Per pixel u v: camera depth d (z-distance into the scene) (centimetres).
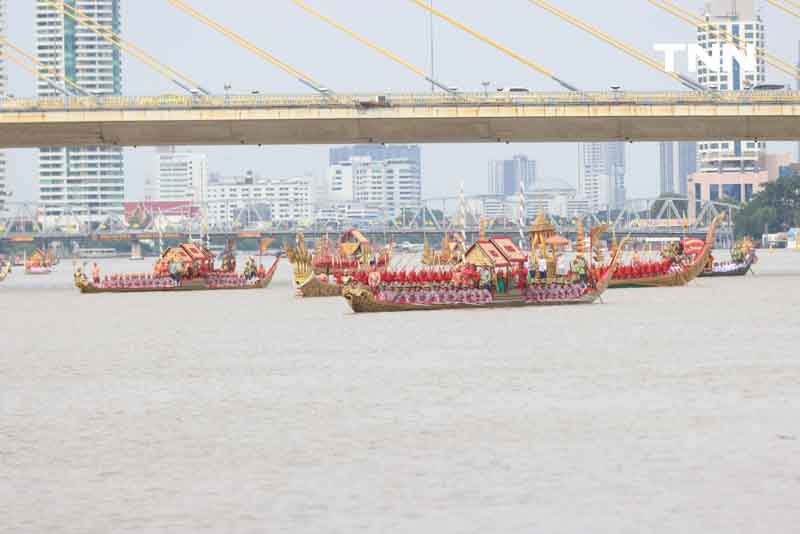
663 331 19900
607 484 9269
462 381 14338
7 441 11131
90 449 10744
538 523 8375
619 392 13288
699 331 19875
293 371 15625
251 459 10231
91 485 9488
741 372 14688
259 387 14212
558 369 15225
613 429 11181
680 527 8262
